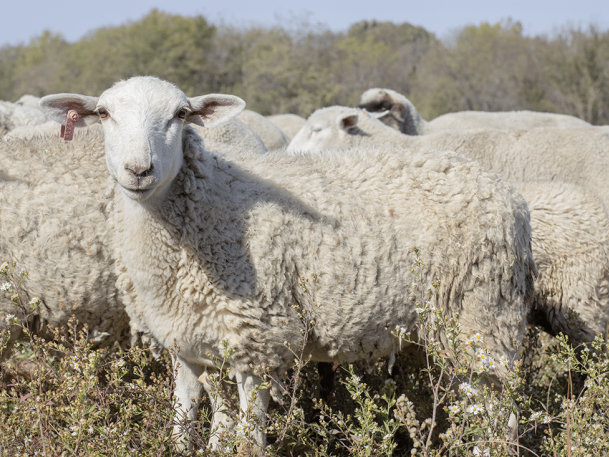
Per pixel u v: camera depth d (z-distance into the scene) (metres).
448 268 3.57
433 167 3.71
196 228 3.28
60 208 3.72
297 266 3.42
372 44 64.25
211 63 49.62
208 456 2.95
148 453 2.88
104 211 3.79
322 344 3.59
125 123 3.05
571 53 31.58
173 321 3.41
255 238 3.35
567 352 3.30
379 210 3.58
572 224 4.64
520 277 3.77
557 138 8.06
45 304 3.79
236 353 3.35
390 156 3.80
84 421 2.71
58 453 2.81
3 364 3.63
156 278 3.33
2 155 3.82
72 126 3.44
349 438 3.36
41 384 3.06
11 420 2.92
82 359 3.08
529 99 31.66
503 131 8.35
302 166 3.77
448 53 42.62
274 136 9.83
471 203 3.58
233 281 3.29
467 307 3.63
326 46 61.72
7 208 3.66
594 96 27.11
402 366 4.27
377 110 10.91
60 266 3.72
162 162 3.07
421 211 3.61
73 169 3.86
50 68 63.16
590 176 7.87
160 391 3.09
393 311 3.55
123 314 4.01
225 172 3.56
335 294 3.44
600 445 2.84
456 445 2.72
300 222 3.44
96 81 48.06
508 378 3.02
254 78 39.31
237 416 3.01
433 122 11.66
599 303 4.69
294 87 38.47
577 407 3.08
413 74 53.53
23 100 9.92
